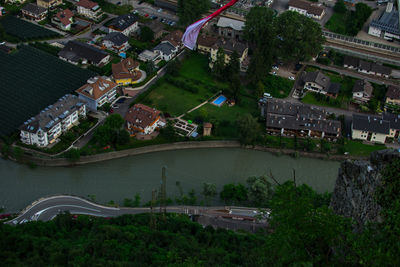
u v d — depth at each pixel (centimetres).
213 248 17412
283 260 8981
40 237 18612
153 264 16325
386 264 7906
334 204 10988
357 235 8700
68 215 19950
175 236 18412
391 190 9062
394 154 9356
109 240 17888
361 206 9869
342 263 8669
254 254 15638
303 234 8944
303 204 9188
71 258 16700
